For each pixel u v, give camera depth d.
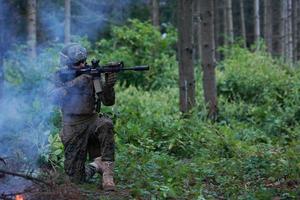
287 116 20.08
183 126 16.48
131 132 15.42
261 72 25.42
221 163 13.38
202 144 15.77
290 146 15.99
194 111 18.39
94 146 11.39
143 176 11.67
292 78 25.34
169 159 13.52
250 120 20.41
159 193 10.38
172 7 47.16
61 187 9.77
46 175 11.09
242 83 24.69
